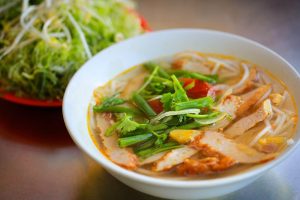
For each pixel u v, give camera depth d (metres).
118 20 0.60
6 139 0.48
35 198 0.42
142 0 0.69
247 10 0.66
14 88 0.52
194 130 0.40
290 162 0.43
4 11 0.59
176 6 0.68
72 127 0.39
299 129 0.38
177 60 0.50
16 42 0.54
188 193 0.36
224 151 0.38
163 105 0.42
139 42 0.50
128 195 0.41
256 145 0.39
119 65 0.49
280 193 0.41
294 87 0.43
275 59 0.46
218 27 0.63
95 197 0.42
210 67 0.48
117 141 0.41
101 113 0.44
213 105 0.43
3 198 0.42
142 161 0.39
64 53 0.53
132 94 0.45
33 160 0.46
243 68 0.47
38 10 0.57
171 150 0.39
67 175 0.44
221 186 0.35
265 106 0.42
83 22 0.57
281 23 0.63
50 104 0.50
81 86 0.45
